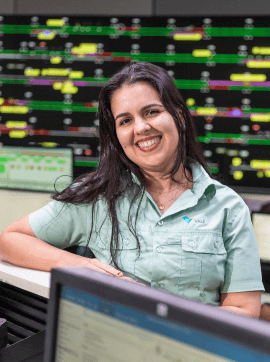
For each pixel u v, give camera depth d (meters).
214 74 3.51
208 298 1.06
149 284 1.08
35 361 0.83
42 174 3.36
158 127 1.00
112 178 1.13
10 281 1.03
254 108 3.47
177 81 3.58
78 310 0.56
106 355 0.53
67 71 3.72
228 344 0.43
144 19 3.55
